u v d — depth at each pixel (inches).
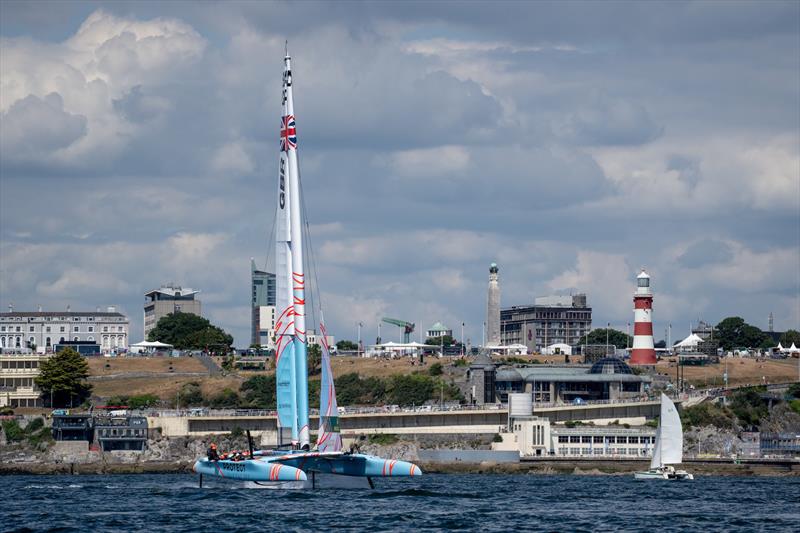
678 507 6614.2
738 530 5319.9
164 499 6466.5
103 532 4928.6
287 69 6683.1
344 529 4987.7
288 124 6673.2
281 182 6697.8
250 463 6673.2
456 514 5698.8
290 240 6663.4
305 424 6697.8
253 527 5044.3
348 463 6648.6
